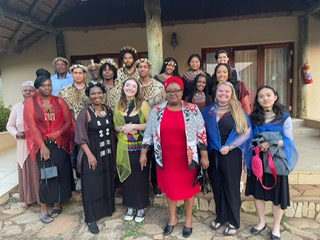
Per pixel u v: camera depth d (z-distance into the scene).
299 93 6.15
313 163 3.48
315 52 6.06
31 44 6.83
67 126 2.79
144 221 2.79
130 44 6.66
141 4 6.15
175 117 2.33
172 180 2.39
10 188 3.34
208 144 2.46
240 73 6.46
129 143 2.64
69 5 6.26
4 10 4.77
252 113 2.43
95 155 2.62
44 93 2.64
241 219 2.78
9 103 7.20
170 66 3.15
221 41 6.36
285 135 2.31
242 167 2.48
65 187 2.83
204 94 2.87
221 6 5.77
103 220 2.83
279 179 2.29
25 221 2.85
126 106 2.66
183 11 5.87
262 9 5.57
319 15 5.79
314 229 2.60
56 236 2.58
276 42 6.19
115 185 3.07
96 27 6.12
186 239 2.47
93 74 3.42
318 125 5.41
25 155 2.94
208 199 2.93
